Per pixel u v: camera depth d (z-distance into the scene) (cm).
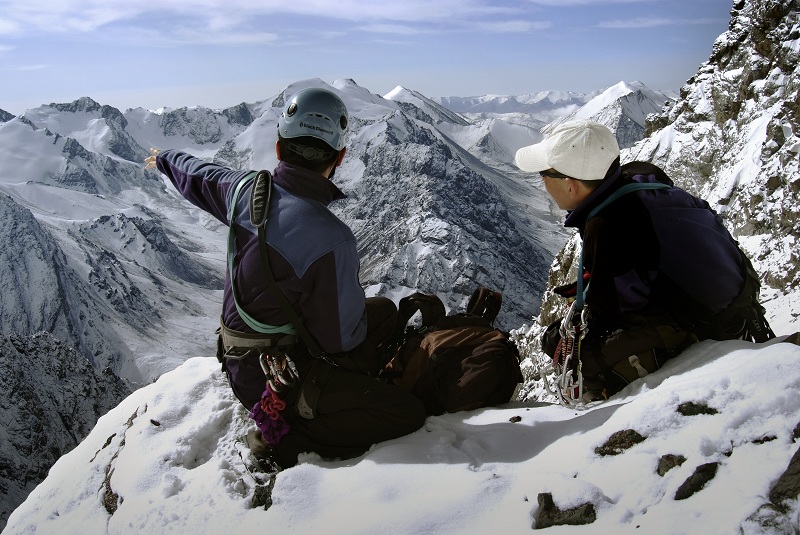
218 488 414
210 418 486
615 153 401
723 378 341
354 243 413
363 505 363
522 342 1471
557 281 1352
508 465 372
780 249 945
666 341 400
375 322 486
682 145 1659
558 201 428
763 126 1259
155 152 504
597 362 412
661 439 328
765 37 1445
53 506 483
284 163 414
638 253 391
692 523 275
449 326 499
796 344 359
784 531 251
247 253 411
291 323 414
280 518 374
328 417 424
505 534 313
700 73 1722
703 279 393
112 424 547
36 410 9281
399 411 425
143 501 427
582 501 310
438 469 380
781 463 276
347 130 418
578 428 380
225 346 439
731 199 1216
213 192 457
